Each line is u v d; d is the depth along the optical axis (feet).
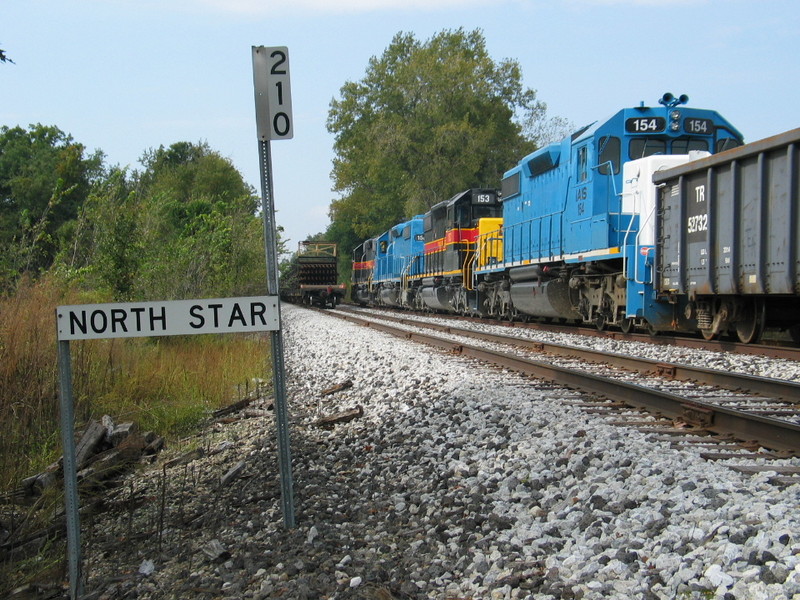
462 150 150.92
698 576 10.25
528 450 18.22
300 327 75.92
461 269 83.76
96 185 44.93
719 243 38.52
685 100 49.14
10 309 23.20
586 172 51.34
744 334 40.24
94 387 26.78
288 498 14.71
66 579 14.03
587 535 12.42
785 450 17.15
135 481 20.29
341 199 204.74
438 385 30.32
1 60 20.33
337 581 11.85
